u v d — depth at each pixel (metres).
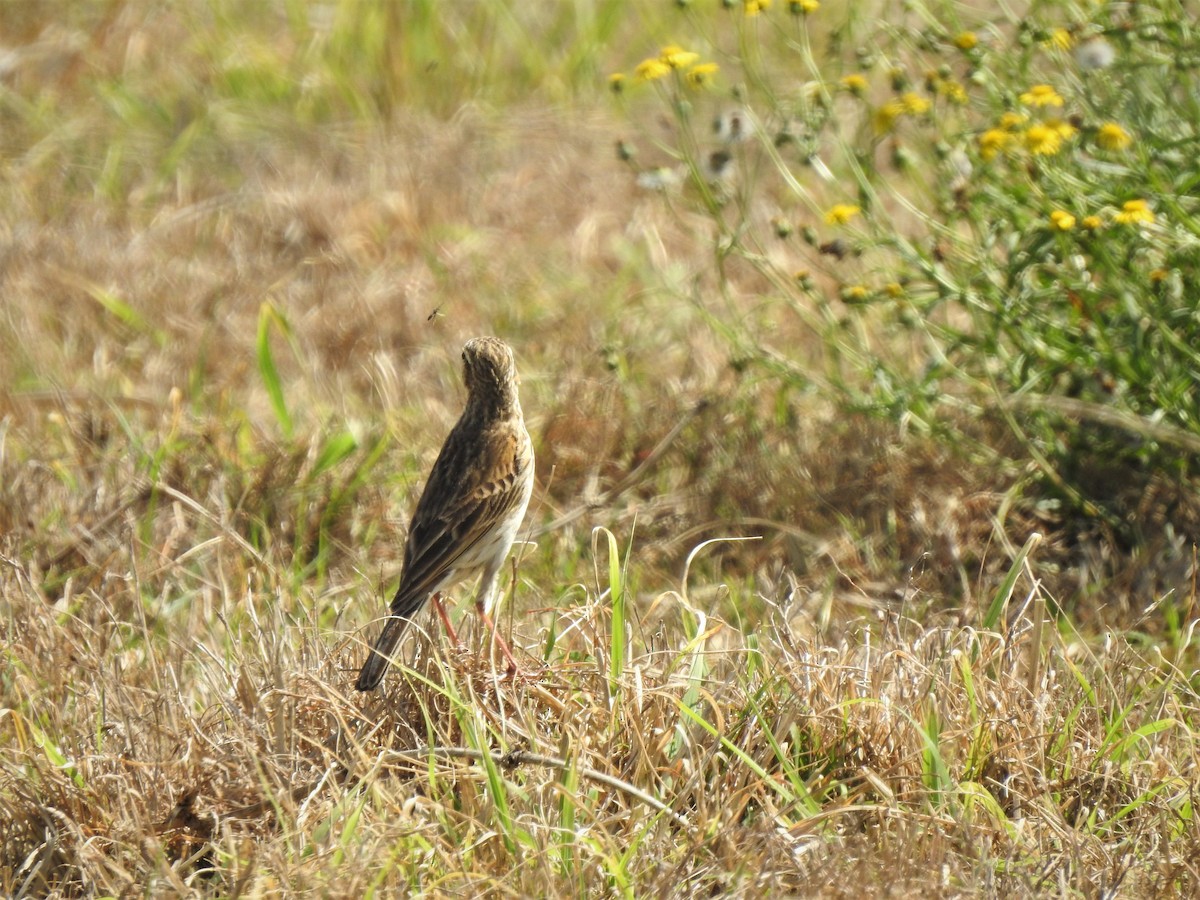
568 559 11.68
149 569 10.95
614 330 15.09
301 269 16.64
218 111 20.25
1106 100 12.16
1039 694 8.72
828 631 10.41
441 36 22.20
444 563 9.48
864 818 8.06
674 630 9.94
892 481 12.06
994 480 12.23
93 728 8.73
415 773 8.17
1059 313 12.30
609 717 8.38
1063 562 11.65
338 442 12.23
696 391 13.70
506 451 9.70
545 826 7.48
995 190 12.27
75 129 19.98
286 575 10.98
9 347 14.94
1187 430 11.48
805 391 12.97
